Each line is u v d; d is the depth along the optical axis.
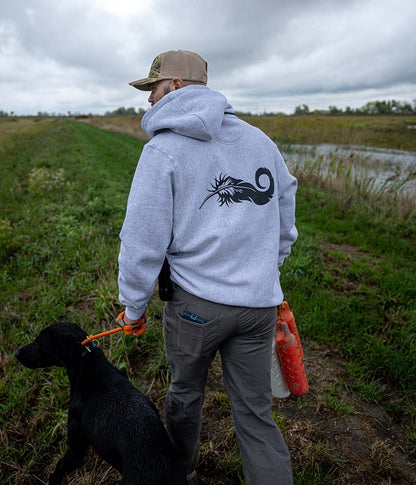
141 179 1.25
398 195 6.49
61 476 1.71
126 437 1.40
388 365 2.45
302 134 18.09
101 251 4.18
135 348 2.64
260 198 1.36
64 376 2.33
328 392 2.30
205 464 1.87
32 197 7.18
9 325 3.01
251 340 1.35
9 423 2.09
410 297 3.42
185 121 1.22
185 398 1.46
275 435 1.37
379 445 1.93
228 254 1.28
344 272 3.91
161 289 1.37
